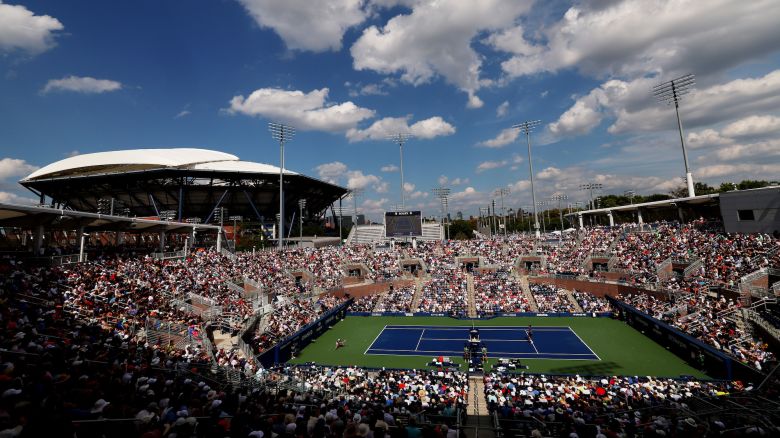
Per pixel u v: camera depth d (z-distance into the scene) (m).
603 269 61.25
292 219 121.94
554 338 43.50
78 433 8.80
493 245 79.19
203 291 42.38
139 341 25.39
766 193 45.06
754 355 28.33
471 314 55.72
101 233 57.44
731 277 39.94
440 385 27.52
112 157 112.62
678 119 60.75
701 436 11.37
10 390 9.77
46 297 27.84
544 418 17.83
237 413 11.42
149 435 8.16
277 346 36.47
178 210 111.44
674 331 36.25
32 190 108.00
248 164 127.94
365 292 64.31
